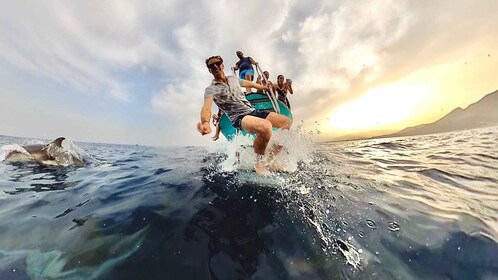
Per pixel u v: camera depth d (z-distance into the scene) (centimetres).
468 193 151
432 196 146
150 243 102
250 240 102
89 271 86
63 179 220
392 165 248
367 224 112
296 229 109
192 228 113
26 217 130
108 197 162
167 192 165
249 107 212
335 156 319
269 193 153
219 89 199
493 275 80
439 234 101
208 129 178
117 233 111
